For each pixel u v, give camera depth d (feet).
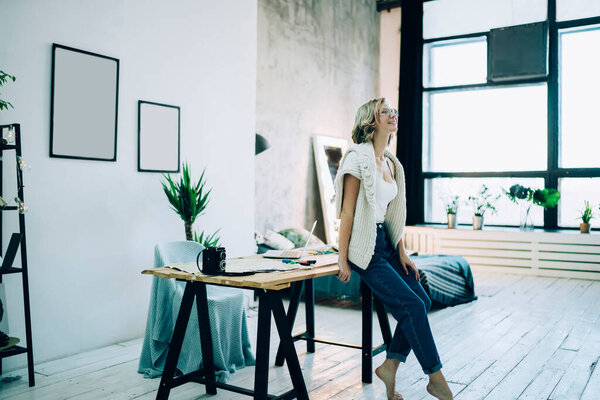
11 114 10.48
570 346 12.50
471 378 10.16
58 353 11.39
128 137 12.82
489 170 27.63
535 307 17.15
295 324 14.79
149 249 13.41
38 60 10.94
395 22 30.22
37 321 10.98
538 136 26.37
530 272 24.29
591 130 25.38
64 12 11.40
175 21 14.02
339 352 11.97
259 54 21.39
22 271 9.64
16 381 9.93
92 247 12.03
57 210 11.31
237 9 16.05
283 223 22.77
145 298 13.33
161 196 13.69
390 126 8.54
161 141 13.61
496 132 27.43
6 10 10.40
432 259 17.97
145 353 10.52
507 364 11.08
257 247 19.45
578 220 25.49
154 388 9.59
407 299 8.20
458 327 14.40
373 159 8.32
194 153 14.66
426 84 29.32
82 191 11.80
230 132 15.84
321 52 25.26
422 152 29.27
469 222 27.94
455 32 28.32
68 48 11.43
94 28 12.01
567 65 25.85
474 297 18.40
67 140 11.44
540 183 26.30
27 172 10.76
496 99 27.40
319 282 17.65
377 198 8.55
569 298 18.72
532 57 25.79
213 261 7.82
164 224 13.80
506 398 9.11
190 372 9.31
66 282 11.51
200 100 14.83
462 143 28.32
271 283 7.15
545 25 25.49
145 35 13.21
